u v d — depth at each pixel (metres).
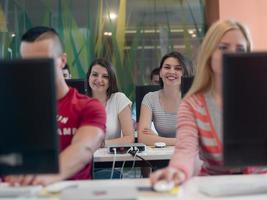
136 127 2.93
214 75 1.38
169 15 4.51
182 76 2.49
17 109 0.97
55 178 1.17
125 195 0.95
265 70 0.98
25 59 0.97
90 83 2.79
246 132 0.99
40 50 1.33
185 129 1.36
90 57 4.41
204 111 1.38
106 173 2.21
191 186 1.11
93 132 1.39
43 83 0.97
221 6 4.27
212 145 1.36
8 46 4.32
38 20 4.38
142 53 4.48
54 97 0.97
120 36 4.46
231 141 1.00
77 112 1.47
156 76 3.61
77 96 1.52
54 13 4.40
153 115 2.75
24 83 0.97
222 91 0.98
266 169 1.35
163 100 2.76
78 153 1.30
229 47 1.28
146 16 4.50
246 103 0.98
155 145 2.45
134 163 2.20
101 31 4.43
